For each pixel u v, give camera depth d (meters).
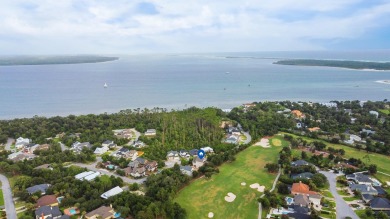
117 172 128.12
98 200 101.69
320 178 116.00
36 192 107.31
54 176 120.56
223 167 136.00
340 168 129.38
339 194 109.38
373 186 113.56
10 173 128.25
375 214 95.25
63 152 148.00
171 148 156.25
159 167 135.38
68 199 102.69
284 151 148.50
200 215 98.50
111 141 165.50
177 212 95.25
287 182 117.44
